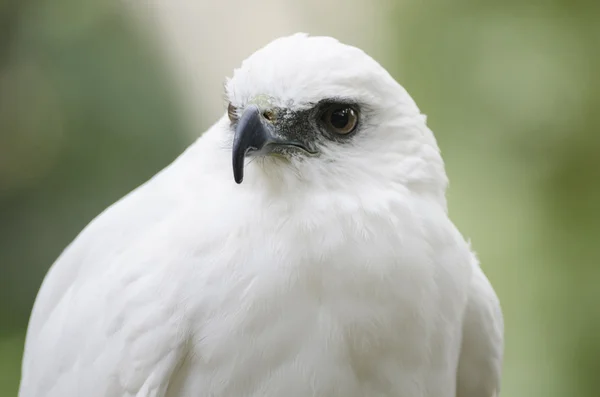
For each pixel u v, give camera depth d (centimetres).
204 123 322
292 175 240
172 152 310
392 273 240
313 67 240
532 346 329
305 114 240
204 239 240
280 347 240
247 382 240
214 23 317
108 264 244
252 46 323
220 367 240
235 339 240
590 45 315
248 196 241
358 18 334
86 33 300
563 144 322
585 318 323
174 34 313
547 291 327
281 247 240
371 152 241
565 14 317
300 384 240
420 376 242
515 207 327
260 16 321
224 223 240
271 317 239
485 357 248
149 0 306
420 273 240
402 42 334
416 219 241
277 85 240
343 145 241
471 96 327
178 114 314
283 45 241
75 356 243
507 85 323
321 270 240
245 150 239
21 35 296
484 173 328
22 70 297
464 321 247
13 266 301
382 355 241
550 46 319
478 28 324
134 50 304
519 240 327
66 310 245
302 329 240
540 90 320
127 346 241
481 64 325
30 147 299
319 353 240
